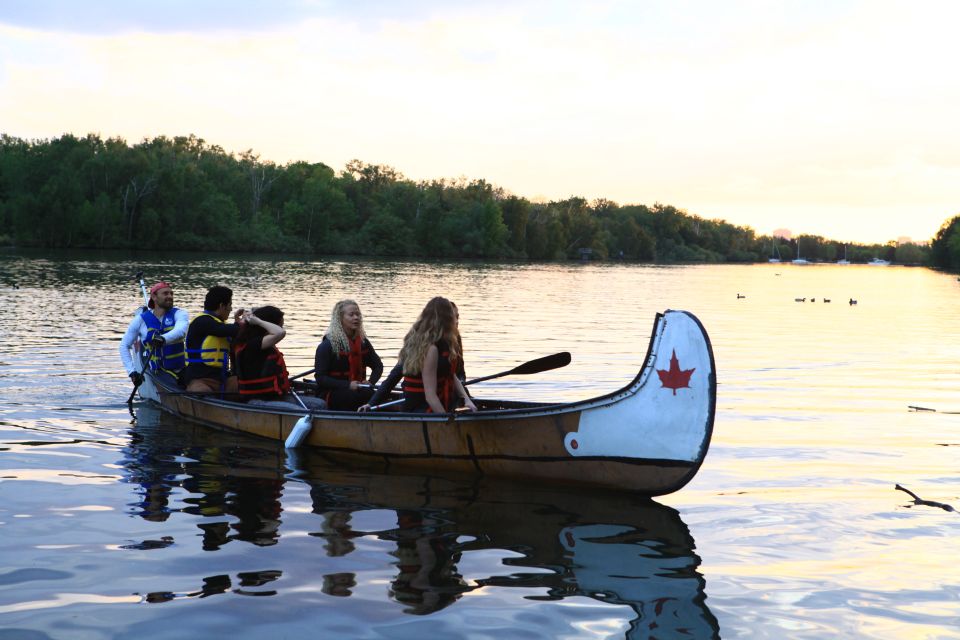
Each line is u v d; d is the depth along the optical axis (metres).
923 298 40.75
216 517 4.91
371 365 7.32
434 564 4.16
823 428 8.00
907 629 3.47
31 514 4.85
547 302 28.30
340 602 3.65
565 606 3.66
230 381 8.09
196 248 81.25
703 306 30.25
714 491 5.68
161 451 6.65
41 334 13.91
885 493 5.64
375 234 100.38
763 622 3.53
